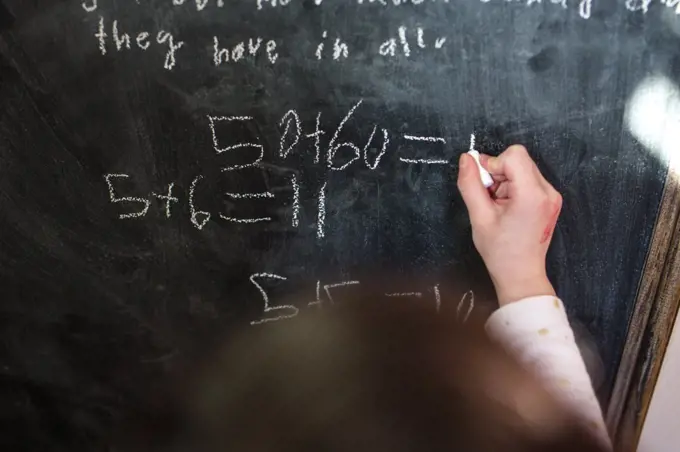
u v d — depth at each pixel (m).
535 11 0.64
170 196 0.71
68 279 0.76
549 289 0.78
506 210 0.72
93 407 0.83
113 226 0.73
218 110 0.67
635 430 0.87
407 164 0.70
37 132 0.68
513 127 0.69
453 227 0.74
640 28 0.65
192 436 0.86
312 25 0.64
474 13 0.64
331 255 0.75
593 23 0.65
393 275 0.77
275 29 0.64
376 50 0.65
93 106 0.67
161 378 0.82
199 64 0.65
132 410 0.84
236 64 0.65
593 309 0.79
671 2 0.64
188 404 0.84
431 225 0.74
